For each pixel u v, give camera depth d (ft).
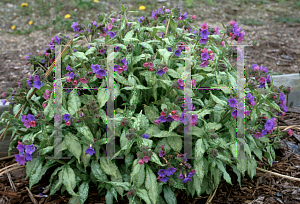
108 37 8.35
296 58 18.52
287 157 9.75
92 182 8.23
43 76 7.25
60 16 26.16
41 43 21.09
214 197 8.07
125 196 7.80
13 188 8.28
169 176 7.35
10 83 14.62
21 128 8.23
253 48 20.27
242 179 8.73
